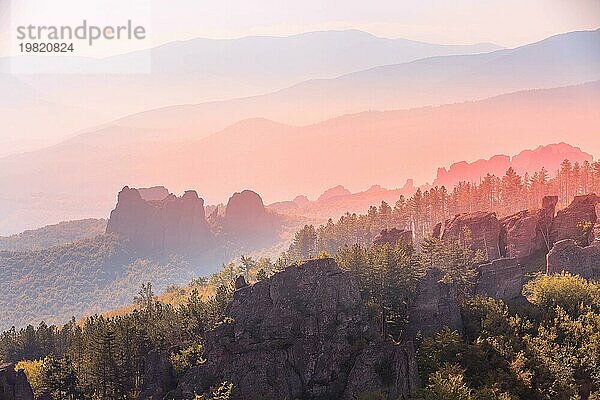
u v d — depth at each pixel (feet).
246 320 404.77
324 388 374.43
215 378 377.91
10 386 344.69
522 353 400.88
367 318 410.11
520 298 475.72
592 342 408.87
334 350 387.96
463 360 402.11
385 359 375.25
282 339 390.83
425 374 388.57
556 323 433.07
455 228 578.25
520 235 552.82
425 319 431.43
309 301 407.23
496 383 375.86
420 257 503.20
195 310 483.10
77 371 424.05
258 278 472.85
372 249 516.32
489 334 422.82
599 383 386.93
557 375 385.91
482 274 482.28
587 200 567.18
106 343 407.85
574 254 508.94
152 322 464.24
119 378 404.77
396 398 363.15
